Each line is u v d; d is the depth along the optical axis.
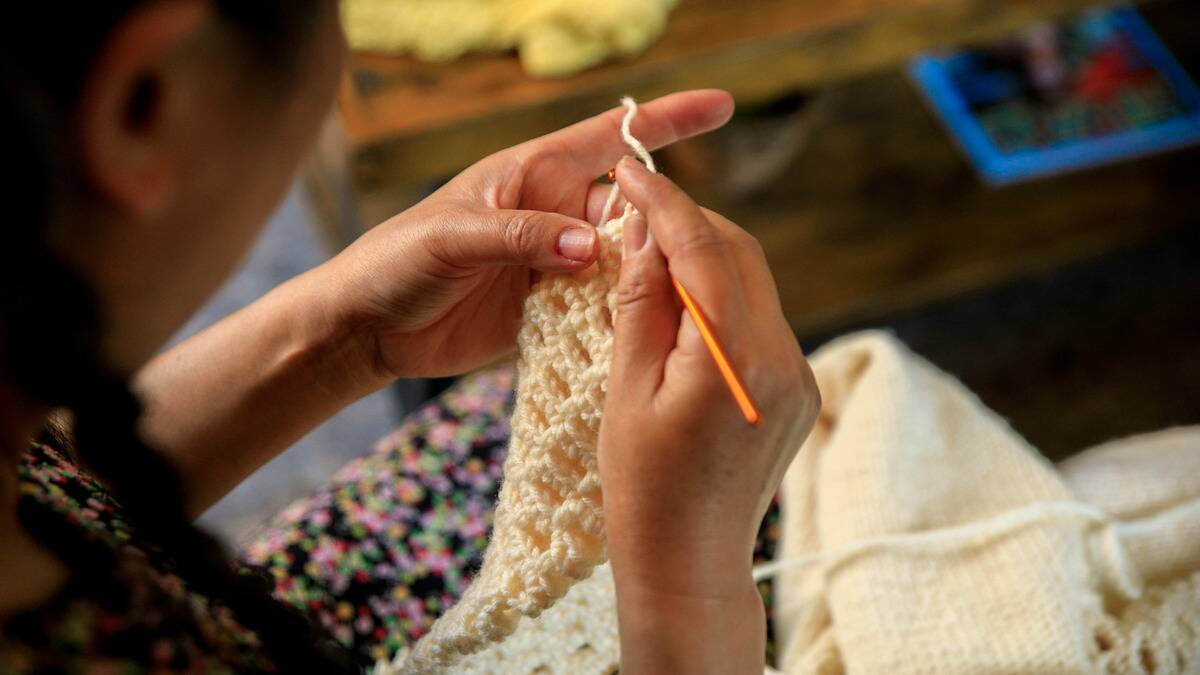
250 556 0.70
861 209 1.37
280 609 0.52
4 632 0.41
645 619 0.50
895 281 1.32
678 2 1.08
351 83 1.02
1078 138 1.40
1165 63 1.44
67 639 0.41
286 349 0.63
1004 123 1.42
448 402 0.79
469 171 0.62
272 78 0.40
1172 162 1.38
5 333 0.39
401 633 0.69
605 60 1.03
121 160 0.38
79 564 0.43
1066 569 0.69
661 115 0.63
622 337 0.49
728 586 0.50
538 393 0.57
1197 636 0.67
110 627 0.42
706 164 1.26
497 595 0.55
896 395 0.77
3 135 0.36
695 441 0.47
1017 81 1.45
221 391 0.63
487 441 0.76
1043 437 1.27
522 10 1.03
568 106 1.01
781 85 1.08
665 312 0.49
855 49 1.06
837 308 1.31
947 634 0.67
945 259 1.33
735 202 1.36
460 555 0.71
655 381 0.49
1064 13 1.10
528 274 0.64
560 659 0.65
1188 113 1.40
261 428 0.65
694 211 0.49
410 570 0.71
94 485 0.51
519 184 0.62
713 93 0.63
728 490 0.48
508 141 1.02
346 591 0.70
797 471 0.78
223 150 0.40
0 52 0.35
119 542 0.47
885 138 1.42
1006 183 1.37
